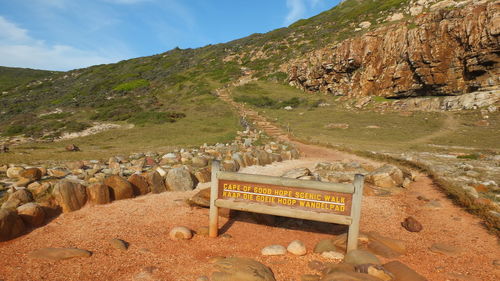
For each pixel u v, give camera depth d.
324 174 10.17
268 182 4.23
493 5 32.03
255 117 38.78
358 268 3.48
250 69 68.81
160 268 3.51
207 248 4.18
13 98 65.88
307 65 54.31
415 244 4.62
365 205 6.75
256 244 4.43
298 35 78.56
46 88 77.25
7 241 4.05
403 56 39.50
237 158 10.86
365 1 88.50
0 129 37.53
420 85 38.44
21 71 126.50
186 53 99.44
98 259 3.65
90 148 20.97
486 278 3.50
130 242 4.24
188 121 37.53
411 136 27.16
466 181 9.06
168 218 5.35
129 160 11.55
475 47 32.41
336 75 48.53
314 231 5.09
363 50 44.84
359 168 11.48
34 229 4.51
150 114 40.59
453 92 35.62
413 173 10.50
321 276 3.44
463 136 25.39
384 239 4.58
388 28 44.12
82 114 44.94
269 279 3.27
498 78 31.75
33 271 3.28
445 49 35.47
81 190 5.71
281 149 16.34
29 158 11.77
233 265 3.49
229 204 4.42
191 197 6.39
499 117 28.66
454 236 4.91
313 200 4.10
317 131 30.95
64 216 5.12
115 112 43.53
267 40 82.25
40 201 5.27
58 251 3.70
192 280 3.25
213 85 60.56
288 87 58.19
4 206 4.86
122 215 5.33
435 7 55.38
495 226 5.20
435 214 6.07
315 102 46.16
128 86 65.38
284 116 39.88
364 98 42.69
